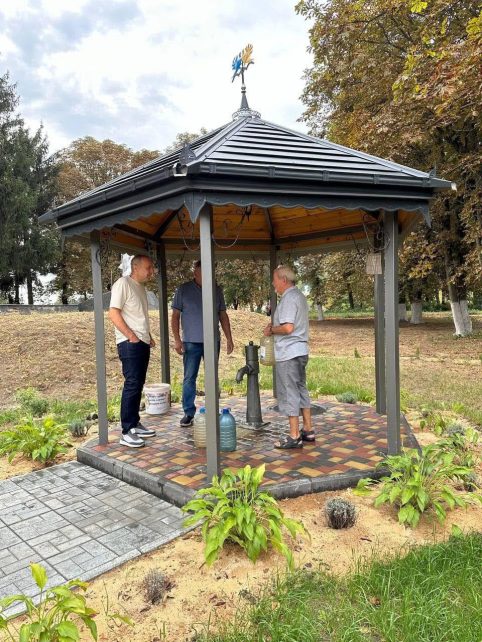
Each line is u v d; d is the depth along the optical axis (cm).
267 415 559
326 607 215
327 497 339
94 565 259
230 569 250
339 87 1284
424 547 262
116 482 387
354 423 512
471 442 425
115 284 438
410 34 1063
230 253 634
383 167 362
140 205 344
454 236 1380
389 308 377
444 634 193
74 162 2958
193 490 335
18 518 324
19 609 223
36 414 657
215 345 338
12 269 2789
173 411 596
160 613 217
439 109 773
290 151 363
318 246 607
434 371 966
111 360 1005
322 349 1488
